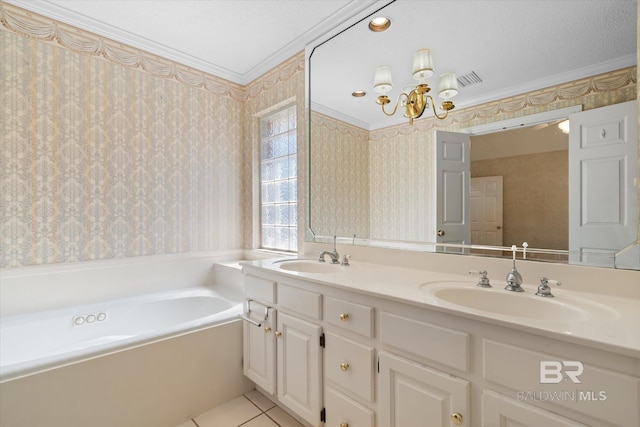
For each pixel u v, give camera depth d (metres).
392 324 1.09
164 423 1.55
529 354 0.79
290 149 2.56
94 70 2.08
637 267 1.04
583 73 1.16
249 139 2.86
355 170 1.93
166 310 2.24
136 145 2.27
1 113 1.76
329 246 2.09
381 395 1.11
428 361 0.99
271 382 1.62
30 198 1.85
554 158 1.21
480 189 1.41
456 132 1.48
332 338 1.30
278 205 2.68
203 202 2.65
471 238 1.43
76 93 2.00
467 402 0.90
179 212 2.50
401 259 1.68
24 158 1.83
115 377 1.41
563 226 1.19
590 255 1.13
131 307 2.11
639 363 0.65
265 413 1.69
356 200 1.93
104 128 2.12
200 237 2.63
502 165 1.34
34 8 1.84
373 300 1.15
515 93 1.31
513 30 1.32
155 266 2.36
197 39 2.22
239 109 2.89
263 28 2.09
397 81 1.72
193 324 1.72
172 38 2.21
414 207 1.64
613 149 1.09
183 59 2.47
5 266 1.78
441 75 1.54
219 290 2.48
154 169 2.36
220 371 1.78
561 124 1.20
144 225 2.32
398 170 1.72
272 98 2.59
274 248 2.72
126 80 2.22
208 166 2.68
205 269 2.64
